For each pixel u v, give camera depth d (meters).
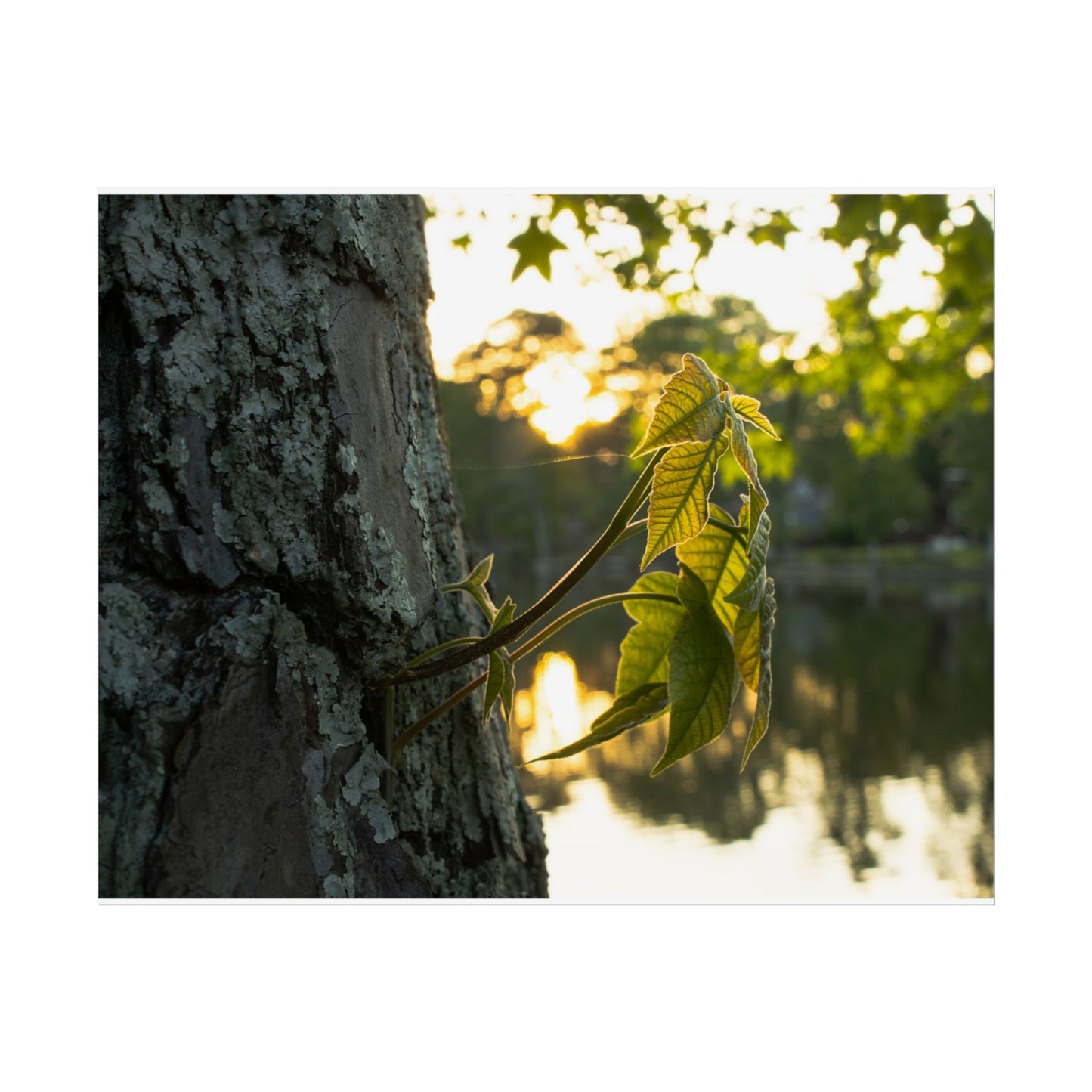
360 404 0.93
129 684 0.83
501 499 14.45
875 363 6.29
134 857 0.81
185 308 0.88
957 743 8.30
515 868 1.25
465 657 0.93
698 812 5.87
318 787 0.89
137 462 0.85
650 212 4.24
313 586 0.89
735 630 0.92
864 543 31.41
